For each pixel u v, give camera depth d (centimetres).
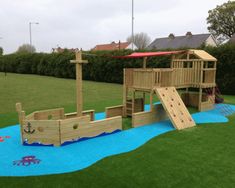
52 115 768
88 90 1744
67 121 608
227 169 471
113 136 693
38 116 730
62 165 490
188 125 798
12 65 4000
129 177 437
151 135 704
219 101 1293
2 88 1775
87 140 652
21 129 606
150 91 862
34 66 3581
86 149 584
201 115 988
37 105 1138
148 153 556
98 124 680
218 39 4788
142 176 441
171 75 945
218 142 634
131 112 945
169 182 419
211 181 423
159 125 821
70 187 400
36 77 3006
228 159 521
